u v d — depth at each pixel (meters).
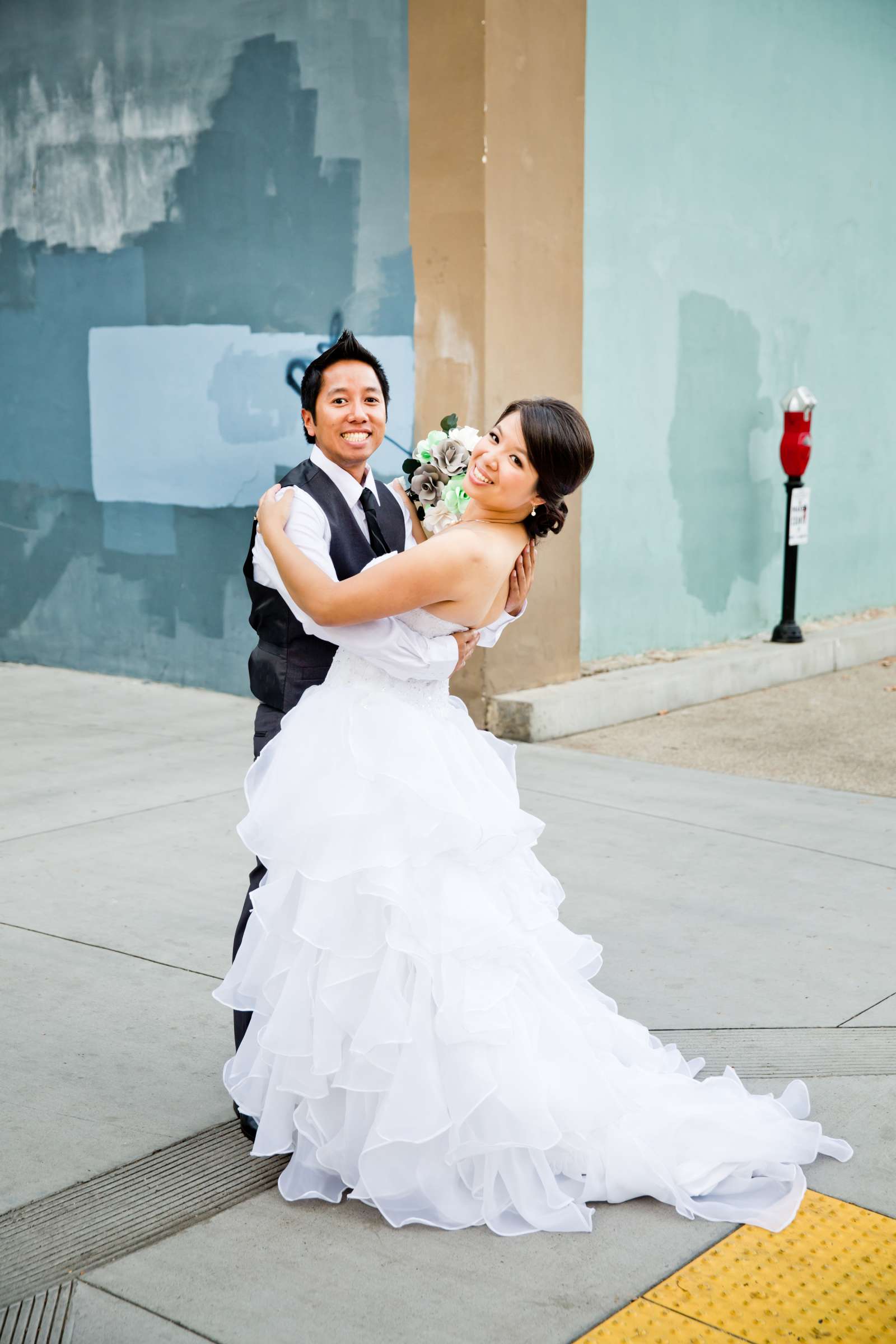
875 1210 2.57
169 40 7.48
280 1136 2.64
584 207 7.26
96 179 7.93
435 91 6.50
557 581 7.21
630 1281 2.34
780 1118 2.80
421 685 2.68
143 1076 3.11
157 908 4.21
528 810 5.42
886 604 10.96
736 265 8.64
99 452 8.19
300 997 2.54
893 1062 3.21
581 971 3.05
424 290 6.71
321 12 6.86
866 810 5.50
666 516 8.28
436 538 2.55
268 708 2.89
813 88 9.23
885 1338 2.19
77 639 8.54
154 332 7.82
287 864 2.58
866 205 10.02
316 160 7.01
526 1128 2.49
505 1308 2.26
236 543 7.66
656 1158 2.64
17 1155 2.74
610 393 7.69
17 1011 3.44
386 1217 2.50
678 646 8.53
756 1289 2.32
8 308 8.47
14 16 8.10
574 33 6.89
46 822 5.16
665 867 4.71
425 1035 2.49
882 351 10.48
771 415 9.18
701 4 8.03
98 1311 2.24
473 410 6.64
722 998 3.58
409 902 2.47
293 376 7.29
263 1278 2.34
